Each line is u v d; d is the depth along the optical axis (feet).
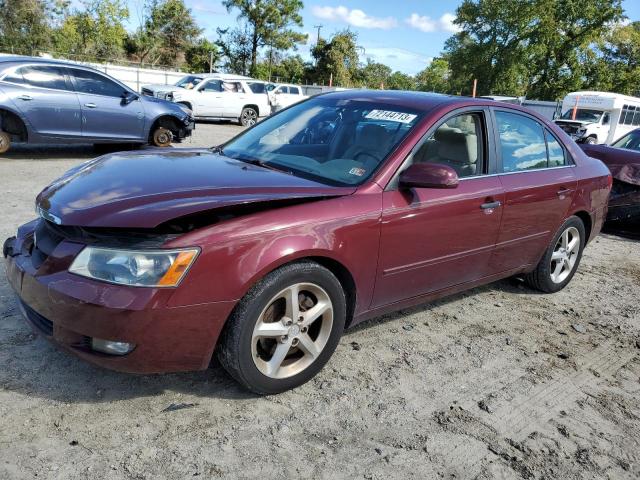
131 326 7.79
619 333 13.96
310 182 10.25
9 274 9.30
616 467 8.71
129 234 8.11
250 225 8.54
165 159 11.06
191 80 64.85
